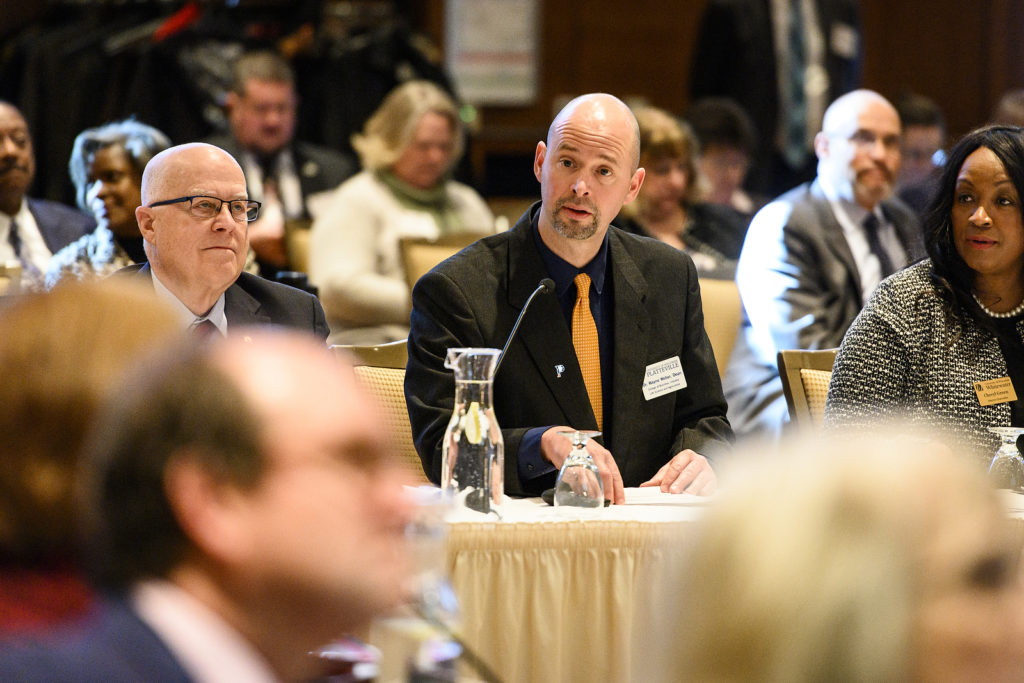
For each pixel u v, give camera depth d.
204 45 19.00
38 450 2.95
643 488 7.51
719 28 19.31
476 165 22.11
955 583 1.76
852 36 19.39
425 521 4.48
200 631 2.17
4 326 3.05
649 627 1.89
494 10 22.22
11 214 11.99
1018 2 23.25
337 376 2.33
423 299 7.91
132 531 2.20
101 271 9.67
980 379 8.38
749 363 12.13
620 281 8.08
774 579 1.73
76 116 18.48
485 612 6.20
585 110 7.79
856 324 8.66
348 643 4.28
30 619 2.89
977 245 8.32
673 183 13.29
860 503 1.77
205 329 7.90
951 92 23.64
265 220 13.84
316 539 2.23
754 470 1.84
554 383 7.80
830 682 1.71
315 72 19.69
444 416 7.61
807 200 12.49
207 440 2.19
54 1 20.03
